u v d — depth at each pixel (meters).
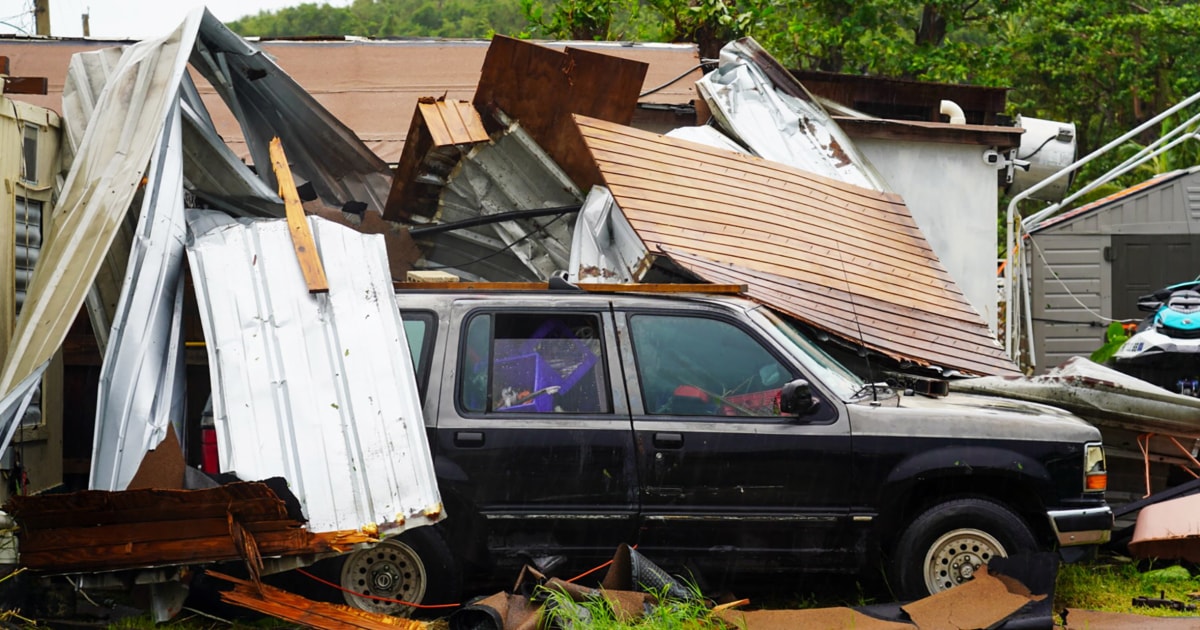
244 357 5.77
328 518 5.41
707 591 6.10
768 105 11.04
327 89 12.00
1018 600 5.52
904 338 8.79
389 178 9.58
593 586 6.01
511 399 6.03
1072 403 7.62
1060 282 16.45
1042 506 6.11
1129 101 31.97
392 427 5.65
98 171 6.69
